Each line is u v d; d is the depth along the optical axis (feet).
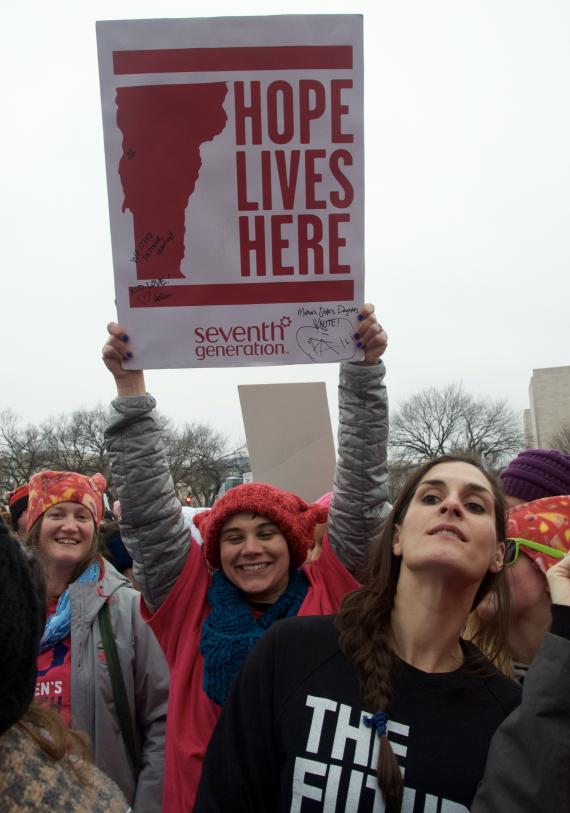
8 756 3.89
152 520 7.93
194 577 8.07
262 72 7.84
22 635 3.59
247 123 7.89
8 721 3.63
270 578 7.66
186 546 8.19
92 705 8.99
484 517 5.77
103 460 171.73
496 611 7.16
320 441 12.81
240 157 7.91
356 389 8.03
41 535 9.96
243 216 7.95
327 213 7.95
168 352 8.00
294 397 12.88
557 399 175.01
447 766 5.05
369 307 7.96
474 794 4.99
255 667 5.83
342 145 7.90
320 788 5.05
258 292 7.99
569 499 7.72
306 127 7.88
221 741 5.68
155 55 7.84
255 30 7.82
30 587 3.74
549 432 175.32
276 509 7.65
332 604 7.90
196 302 7.98
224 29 7.82
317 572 8.22
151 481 7.93
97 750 8.87
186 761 6.88
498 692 5.51
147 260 7.96
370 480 8.03
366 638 5.65
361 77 7.84
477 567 5.58
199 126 7.88
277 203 7.93
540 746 4.62
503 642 7.04
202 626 7.56
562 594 4.97
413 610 5.68
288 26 7.82
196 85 7.84
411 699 5.35
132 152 7.90
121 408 7.91
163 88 7.85
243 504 7.61
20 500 12.84
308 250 7.96
